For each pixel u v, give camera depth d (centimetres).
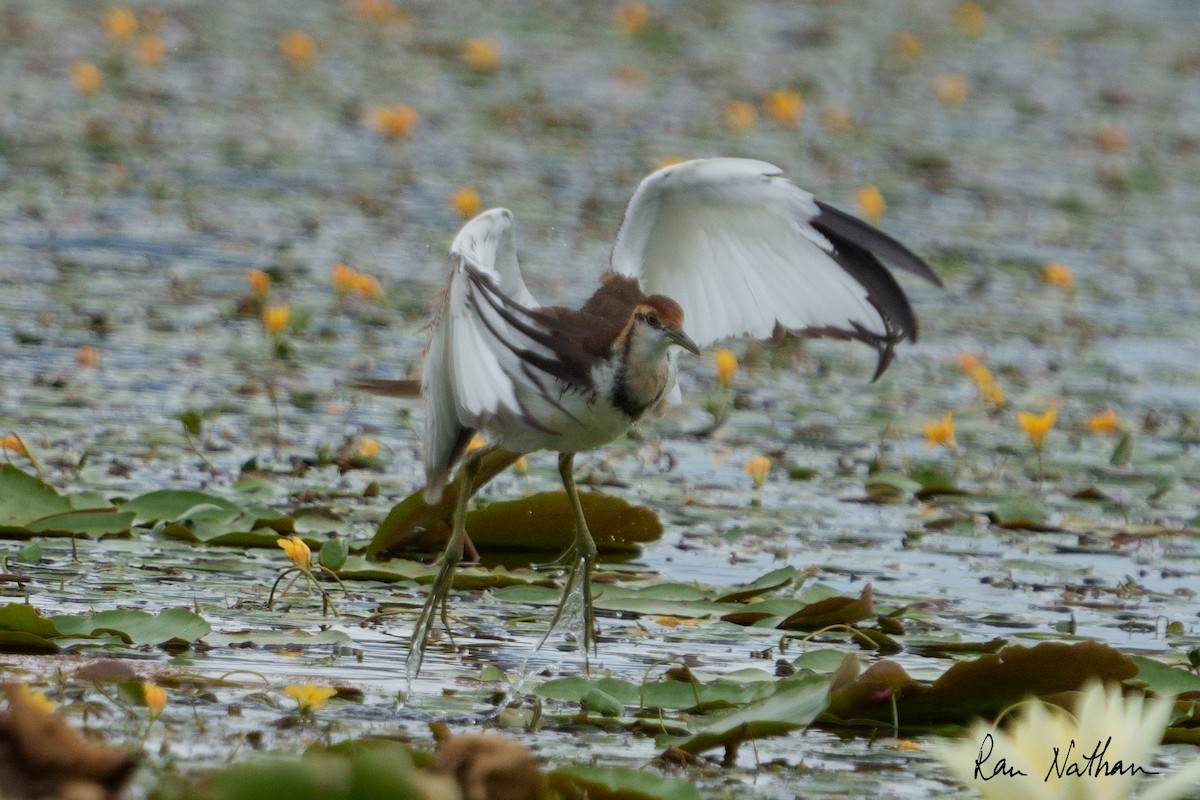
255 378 1453
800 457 1366
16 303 1652
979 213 2373
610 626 931
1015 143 2844
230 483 1157
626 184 2355
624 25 3522
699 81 3100
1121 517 1226
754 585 982
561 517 1063
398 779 528
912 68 3369
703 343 951
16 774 545
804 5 4066
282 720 726
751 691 790
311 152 2458
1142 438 1462
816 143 2689
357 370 1507
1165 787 542
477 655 862
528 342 849
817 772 714
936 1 4200
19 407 1311
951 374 1670
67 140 2386
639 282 903
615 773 645
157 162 2320
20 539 1012
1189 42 3841
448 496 1037
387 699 773
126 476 1153
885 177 2517
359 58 3139
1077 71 3447
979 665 767
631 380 862
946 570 1078
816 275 920
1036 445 1273
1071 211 2430
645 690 791
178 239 1967
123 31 2622
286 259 1909
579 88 2984
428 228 2086
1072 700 754
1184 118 3081
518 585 991
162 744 687
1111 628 962
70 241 1919
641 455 1345
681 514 1182
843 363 1731
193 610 893
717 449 1382
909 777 708
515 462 1105
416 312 1739
